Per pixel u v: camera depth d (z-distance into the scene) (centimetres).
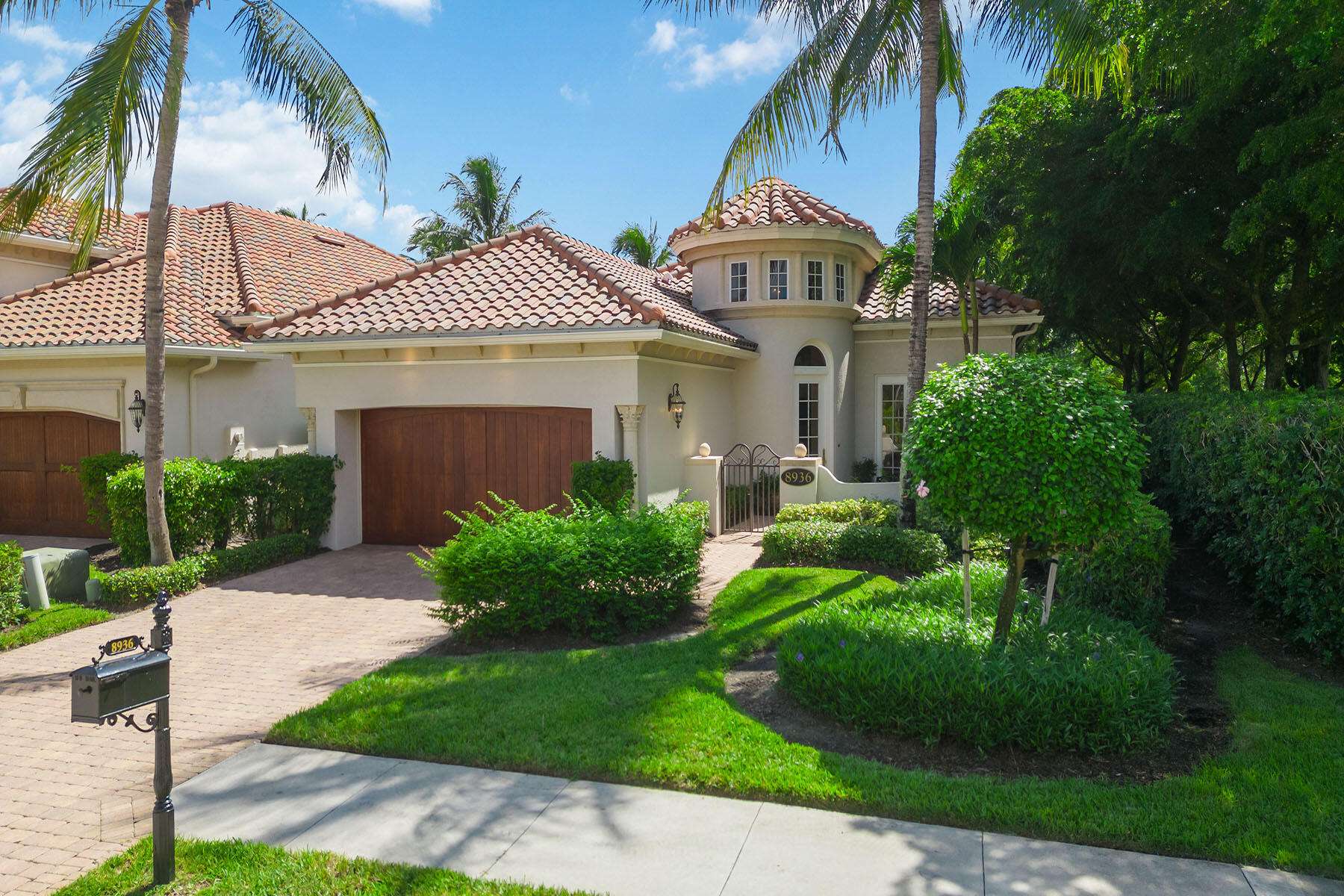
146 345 1080
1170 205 1491
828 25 1191
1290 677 674
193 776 556
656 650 790
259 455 1620
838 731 596
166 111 1027
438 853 445
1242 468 812
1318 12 1022
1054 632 655
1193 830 441
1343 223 1315
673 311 1380
